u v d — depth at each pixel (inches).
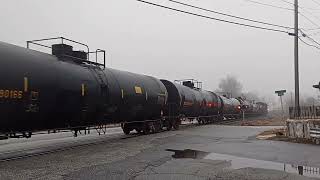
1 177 402.0
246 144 735.7
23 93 527.5
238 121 1883.6
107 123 788.6
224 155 582.2
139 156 562.9
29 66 548.1
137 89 898.7
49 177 402.9
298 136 813.9
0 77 492.1
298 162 518.0
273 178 408.5
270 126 1368.1
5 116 502.0
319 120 818.8
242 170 452.8
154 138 861.2
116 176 410.9
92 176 410.0
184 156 566.6
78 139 864.3
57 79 602.2
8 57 517.3
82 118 674.8
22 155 571.5
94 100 701.9
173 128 1207.6
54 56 652.1
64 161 510.0
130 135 970.7
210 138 861.8
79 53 713.0
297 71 1055.0
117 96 791.7
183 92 1254.9
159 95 1031.6
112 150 633.0
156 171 441.7
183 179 399.5
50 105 583.8
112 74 809.5
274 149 658.2
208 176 415.2
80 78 665.0
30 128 562.6
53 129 622.8
